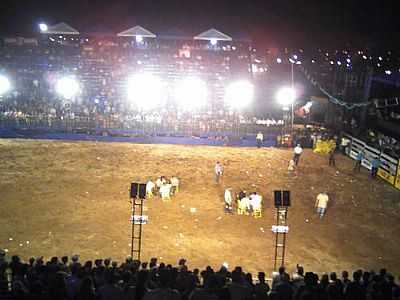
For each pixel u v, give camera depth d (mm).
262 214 27922
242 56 56438
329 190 32219
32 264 15609
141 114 43844
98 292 12547
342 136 41719
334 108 47938
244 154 38938
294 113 47688
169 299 11781
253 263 22359
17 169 33000
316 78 55062
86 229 24797
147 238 24219
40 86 49406
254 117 45156
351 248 24484
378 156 35844
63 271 14625
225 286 12617
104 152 37719
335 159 38969
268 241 24656
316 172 35562
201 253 23016
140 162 35688
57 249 22531
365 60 53938
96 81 50906
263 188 31875
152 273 14125
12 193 28828
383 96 52156
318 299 12234
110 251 22625
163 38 56406
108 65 53375
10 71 51375
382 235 26188
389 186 33531
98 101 47062
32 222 25250
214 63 54875
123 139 41281
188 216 27078
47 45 55719
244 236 25047
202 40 58625
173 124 42938
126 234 24500
